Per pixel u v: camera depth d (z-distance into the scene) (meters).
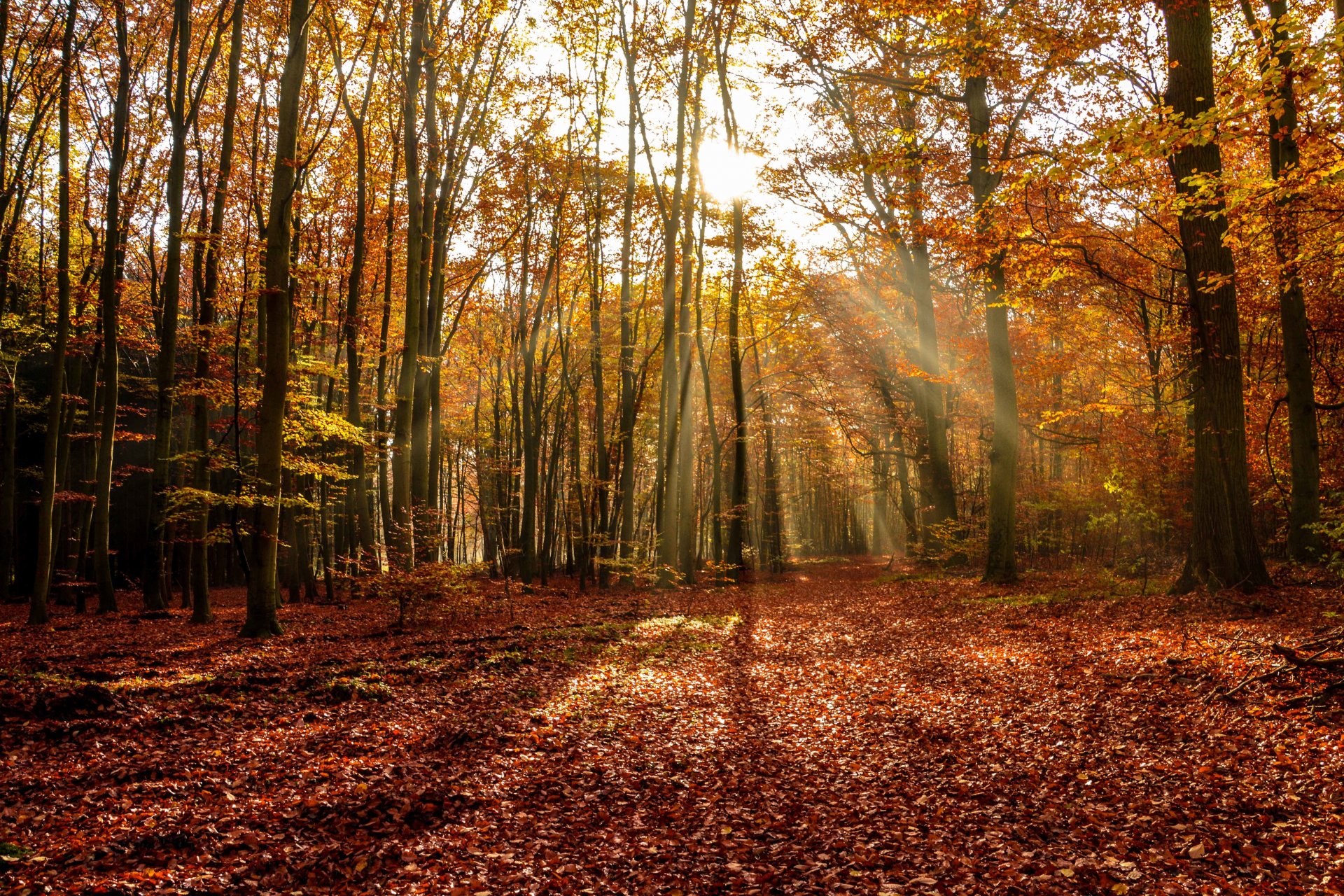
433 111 23.77
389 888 5.02
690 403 29.05
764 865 5.39
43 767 7.00
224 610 22.11
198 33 22.36
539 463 38.09
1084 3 14.03
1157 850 5.14
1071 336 21.92
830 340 32.22
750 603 21.95
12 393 24.52
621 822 6.22
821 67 19.75
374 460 23.98
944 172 18.84
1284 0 14.61
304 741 8.09
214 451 17.89
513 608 21.19
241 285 25.50
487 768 7.34
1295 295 15.22
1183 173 12.37
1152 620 11.80
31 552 30.22
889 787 6.87
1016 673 10.28
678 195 25.98
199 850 5.43
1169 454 19.05
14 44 18.72
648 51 25.91
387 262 23.67
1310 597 11.21
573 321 34.78
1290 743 6.51
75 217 23.06
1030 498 24.91
